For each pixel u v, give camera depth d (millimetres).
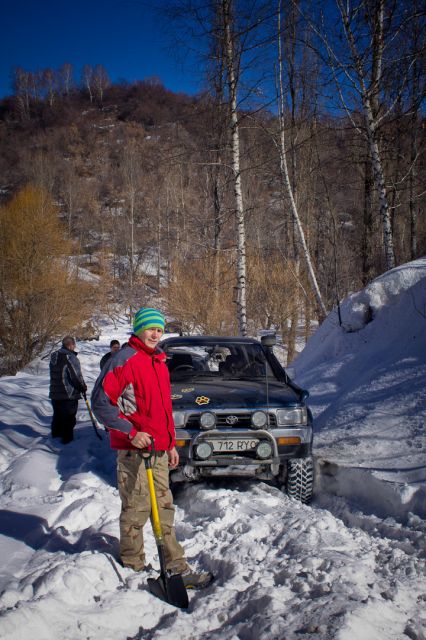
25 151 91812
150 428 3252
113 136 104000
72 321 24344
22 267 23062
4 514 4406
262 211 23859
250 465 5031
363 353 8297
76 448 6977
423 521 3963
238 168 13484
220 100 14383
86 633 2541
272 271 19953
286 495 5059
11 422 8953
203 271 19375
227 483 5438
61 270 24609
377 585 2994
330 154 15008
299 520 3975
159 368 3359
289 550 3502
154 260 49062
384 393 6680
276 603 2752
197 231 19438
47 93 132625
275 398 5227
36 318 22859
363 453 5449
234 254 19125
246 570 3217
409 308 8133
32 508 4531
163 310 21109
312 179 19438
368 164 13336
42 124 118562
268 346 6145
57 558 3393
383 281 8836
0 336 22641
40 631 2447
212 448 4855
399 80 12305
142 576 3164
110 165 89500
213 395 5258
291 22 12812
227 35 13023
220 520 4121
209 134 15641
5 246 23203
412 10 11656
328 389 8086
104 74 135500
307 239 19578
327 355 9219
